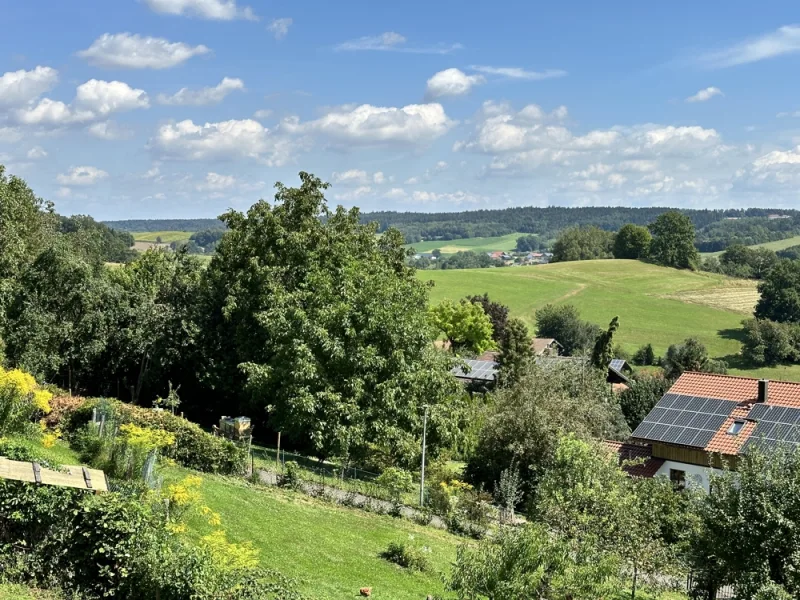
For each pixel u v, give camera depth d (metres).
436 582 20.64
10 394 20.81
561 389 42.88
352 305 37.06
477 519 29.72
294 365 35.22
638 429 40.72
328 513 25.12
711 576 20.89
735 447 36.53
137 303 44.50
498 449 39.56
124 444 20.67
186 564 13.38
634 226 167.00
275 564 18.52
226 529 19.75
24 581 13.59
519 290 135.75
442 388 38.91
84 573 13.89
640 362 101.81
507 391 42.50
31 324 36.78
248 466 27.16
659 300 130.62
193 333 42.22
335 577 18.88
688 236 156.75
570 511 23.09
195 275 46.78
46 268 38.91
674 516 25.91
